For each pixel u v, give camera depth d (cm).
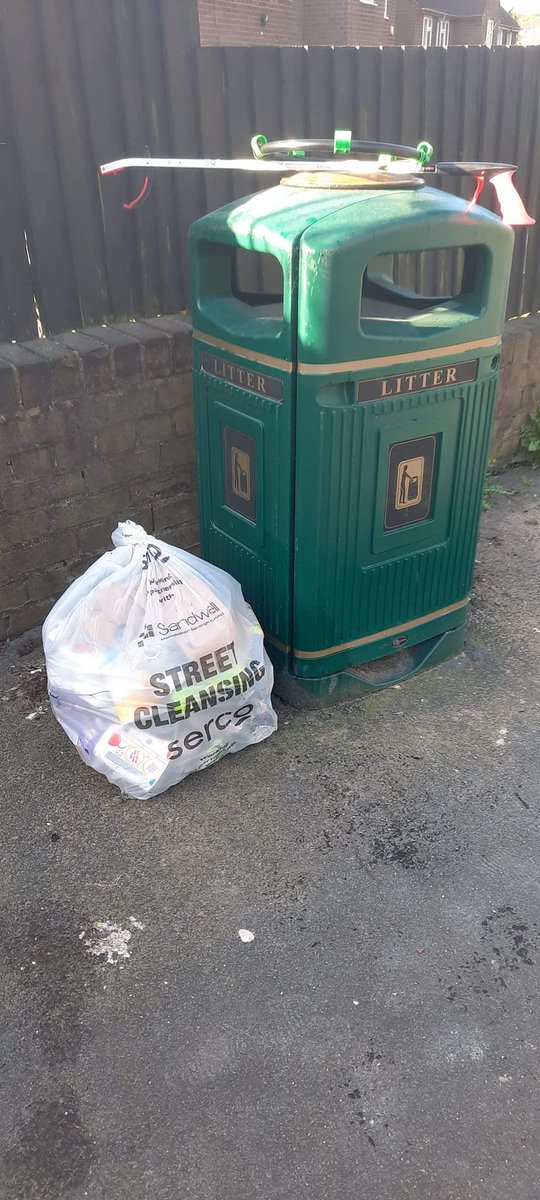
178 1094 161
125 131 284
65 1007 177
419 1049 169
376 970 184
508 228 221
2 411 261
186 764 229
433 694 273
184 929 194
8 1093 162
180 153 302
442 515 255
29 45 252
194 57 292
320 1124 156
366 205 204
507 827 221
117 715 219
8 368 256
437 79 362
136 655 217
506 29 2522
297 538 233
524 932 193
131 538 229
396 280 384
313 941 191
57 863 212
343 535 234
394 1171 149
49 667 228
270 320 225
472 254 233
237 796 232
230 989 181
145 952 189
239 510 258
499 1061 166
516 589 334
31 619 301
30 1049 170
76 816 226
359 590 248
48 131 265
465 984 181
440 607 275
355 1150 152
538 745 250
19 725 260
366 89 342
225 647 229
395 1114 158
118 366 283
